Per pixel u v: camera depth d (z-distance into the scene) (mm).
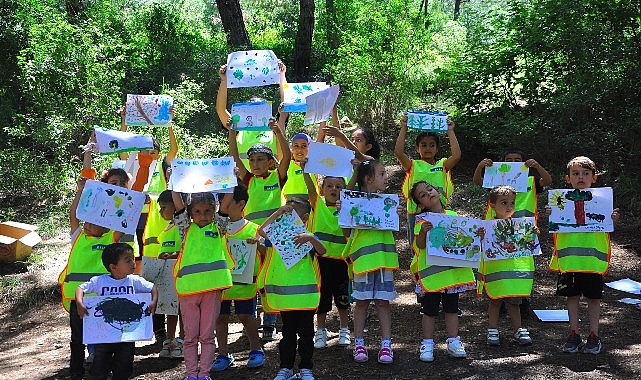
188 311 5141
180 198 5371
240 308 5578
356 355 5562
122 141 5996
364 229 5645
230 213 5543
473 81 11922
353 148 6316
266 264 5387
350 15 18531
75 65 12133
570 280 5785
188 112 12344
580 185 5844
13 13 14164
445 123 6543
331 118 6770
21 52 12469
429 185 5812
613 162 10641
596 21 11242
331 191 5898
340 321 6270
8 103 13469
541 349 5816
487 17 12656
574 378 5152
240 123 6188
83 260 5457
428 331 5605
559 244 5863
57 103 12070
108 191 5441
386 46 13734
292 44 19906
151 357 6148
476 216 9812
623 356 5598
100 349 4969
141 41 16266
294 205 5441
